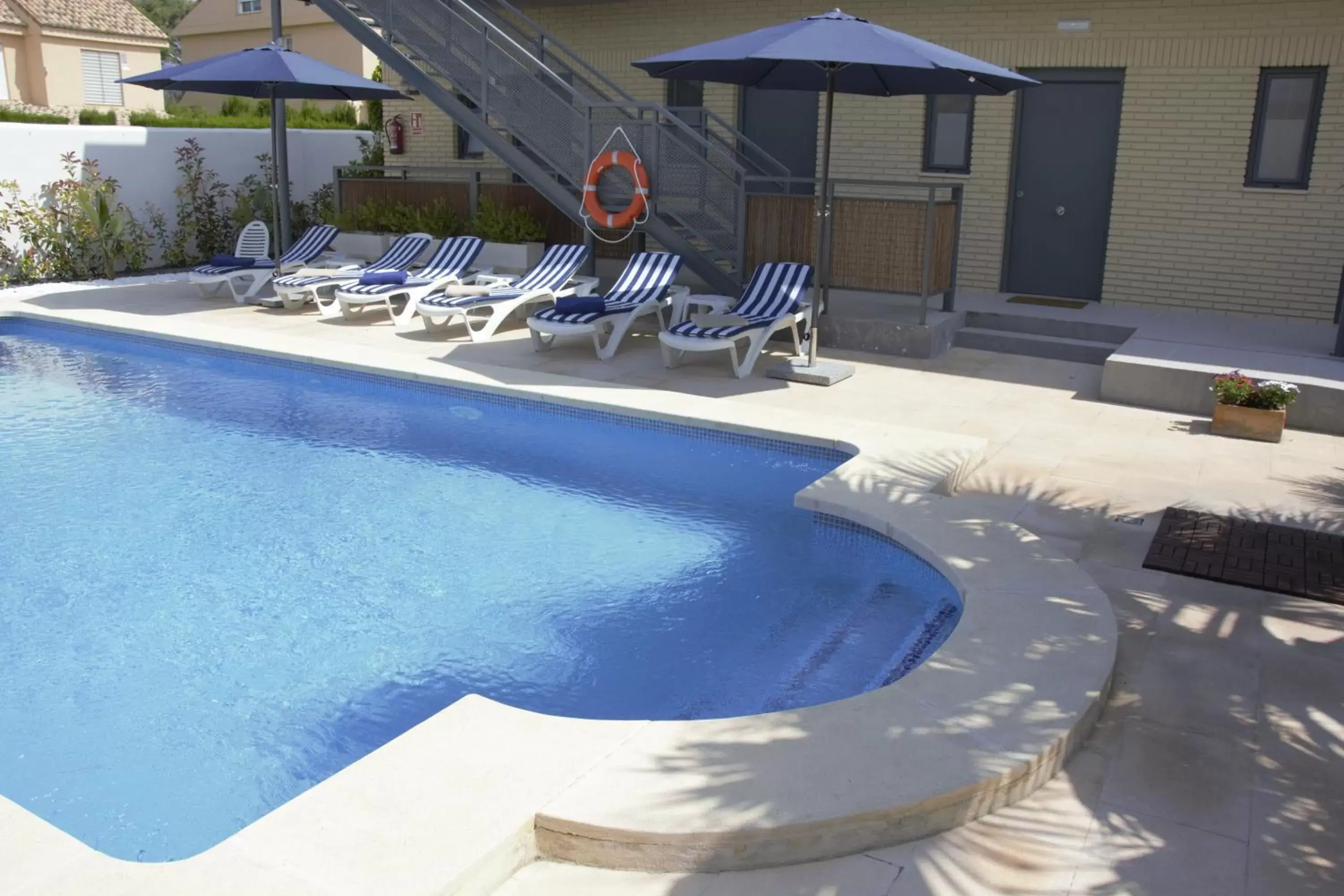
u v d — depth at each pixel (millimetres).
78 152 15250
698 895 3273
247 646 5328
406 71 12992
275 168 14328
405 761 3689
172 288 14773
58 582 6027
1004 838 3566
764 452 8117
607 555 6445
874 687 4898
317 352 10617
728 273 12109
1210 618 5207
